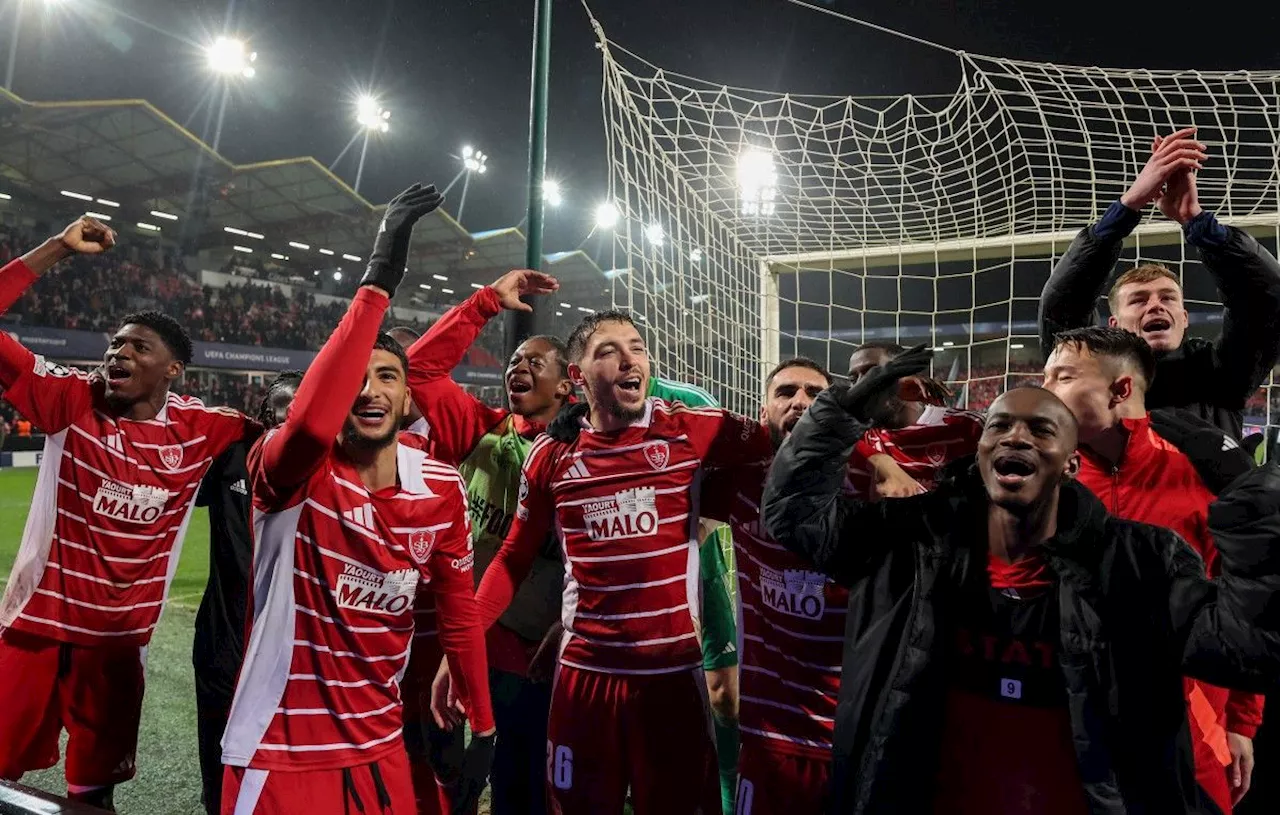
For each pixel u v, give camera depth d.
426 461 1.69
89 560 2.22
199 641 2.31
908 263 4.27
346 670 1.56
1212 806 1.54
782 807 1.90
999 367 14.88
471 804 2.31
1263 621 1.18
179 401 2.39
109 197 18.23
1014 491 1.31
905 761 1.36
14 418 14.57
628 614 1.99
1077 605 1.30
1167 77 3.49
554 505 2.14
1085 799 1.30
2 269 2.27
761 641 1.99
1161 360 2.24
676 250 3.82
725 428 2.07
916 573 1.43
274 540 1.52
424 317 24.70
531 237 3.29
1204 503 1.77
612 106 3.38
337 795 1.52
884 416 2.09
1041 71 3.61
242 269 21.80
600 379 2.03
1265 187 3.56
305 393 1.43
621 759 2.00
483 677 1.80
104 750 2.27
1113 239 2.07
